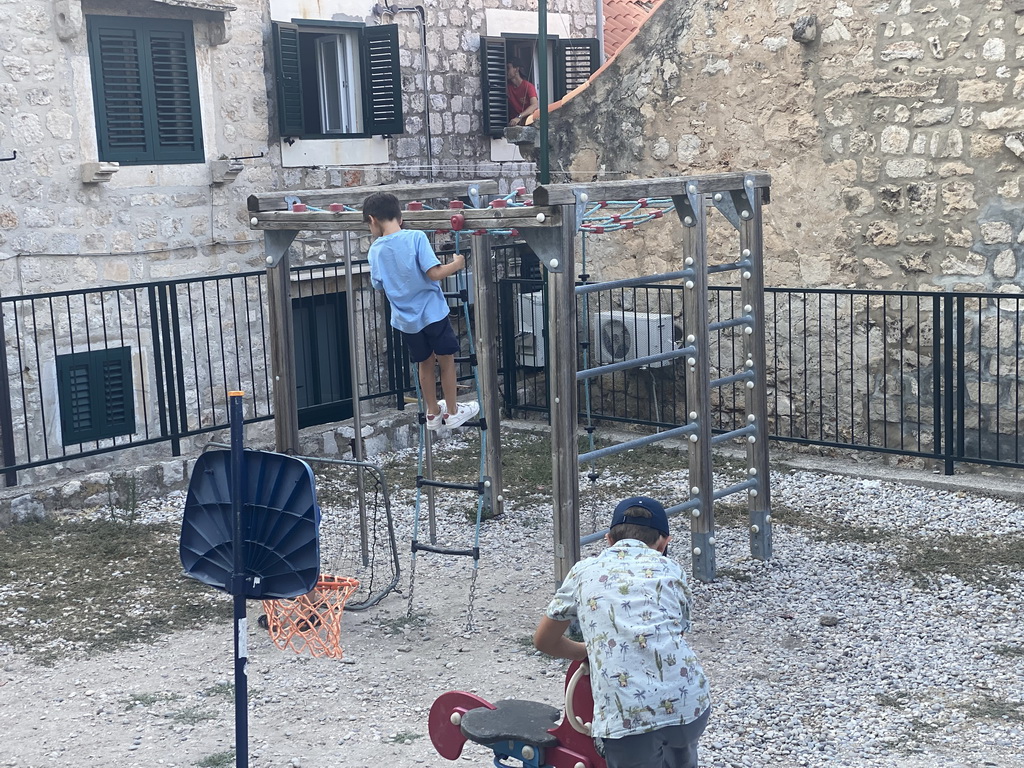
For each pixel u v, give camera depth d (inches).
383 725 206.7
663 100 434.3
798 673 227.0
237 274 384.5
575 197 235.0
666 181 258.8
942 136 368.8
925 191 374.6
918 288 381.1
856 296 394.3
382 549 318.0
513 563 305.7
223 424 428.1
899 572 287.3
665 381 448.5
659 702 140.9
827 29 389.1
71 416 402.3
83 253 402.3
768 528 300.0
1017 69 350.6
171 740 201.3
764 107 408.8
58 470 398.6
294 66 461.7
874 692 216.8
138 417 423.2
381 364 500.7
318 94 483.8
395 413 438.6
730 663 232.8
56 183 393.4
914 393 384.5
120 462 416.2
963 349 351.9
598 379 464.8
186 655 244.7
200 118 433.1
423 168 520.4
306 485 163.8
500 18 548.1
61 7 385.1
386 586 288.4
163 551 318.0
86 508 351.6
